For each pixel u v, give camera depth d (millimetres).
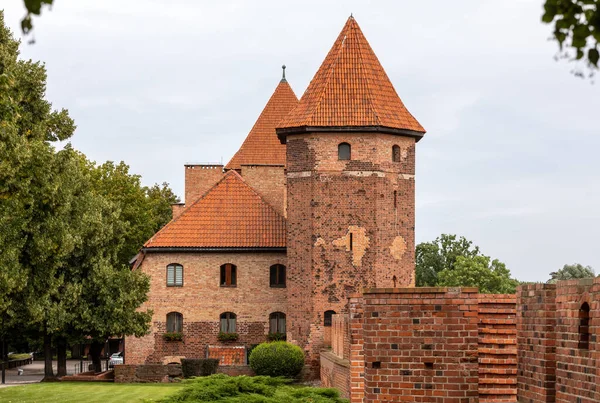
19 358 97938
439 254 108125
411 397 15102
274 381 30688
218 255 67750
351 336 26938
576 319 11594
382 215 61969
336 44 65688
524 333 13508
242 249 67438
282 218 69500
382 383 15188
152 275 67750
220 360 65375
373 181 61812
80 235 57344
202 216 69312
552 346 12648
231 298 67500
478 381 15000
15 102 38531
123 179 89062
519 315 13742
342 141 62094
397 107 64062
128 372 58656
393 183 62719
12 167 37031
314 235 61906
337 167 62031
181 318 67500
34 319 48531
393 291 15219
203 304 67438
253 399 28547
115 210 64812
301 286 62156
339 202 61938
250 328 67375
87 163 89125
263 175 77312
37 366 92438
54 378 59969
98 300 61688
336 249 61781
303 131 62281
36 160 42531
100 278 60656
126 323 61594
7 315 52750
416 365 15109
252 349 64562
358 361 26766
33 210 44781
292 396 29578
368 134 62000
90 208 60188
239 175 73312
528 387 13297
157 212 104875
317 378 60938
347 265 61594
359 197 61875
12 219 42812
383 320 15242
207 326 67438
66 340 62188
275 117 81500
